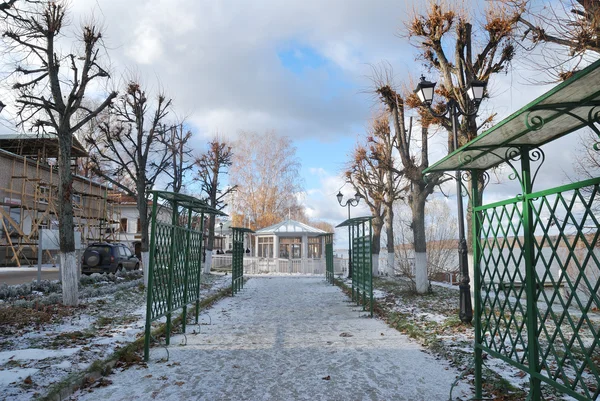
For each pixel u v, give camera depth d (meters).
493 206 4.33
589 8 7.09
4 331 7.62
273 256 32.19
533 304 3.58
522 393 4.63
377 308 11.93
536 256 3.57
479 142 3.95
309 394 4.89
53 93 11.05
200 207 9.37
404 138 14.48
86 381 5.21
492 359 6.06
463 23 10.94
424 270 14.07
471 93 9.41
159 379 5.47
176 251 8.02
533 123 3.17
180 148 21.67
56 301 10.93
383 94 14.36
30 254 25.53
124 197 42.44
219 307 12.98
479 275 4.75
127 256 22.16
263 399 4.74
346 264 28.09
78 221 28.19
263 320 10.44
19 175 24.53
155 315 6.88
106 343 6.84
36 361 5.71
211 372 5.80
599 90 2.81
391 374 5.65
